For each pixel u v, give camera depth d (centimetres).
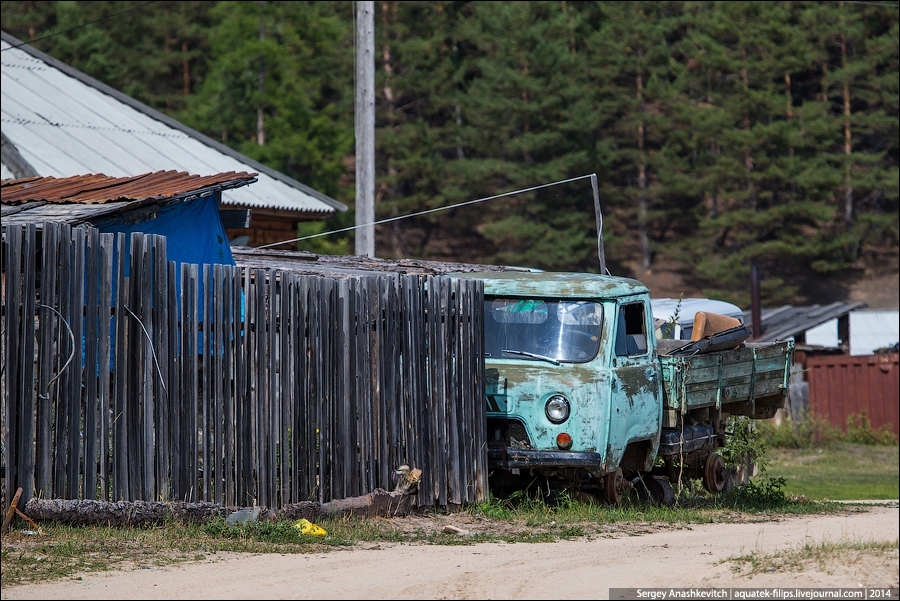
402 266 3778
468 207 15250
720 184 15212
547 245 14088
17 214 2836
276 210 5297
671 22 15875
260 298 2441
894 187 15138
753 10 15038
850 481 6103
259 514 2338
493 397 3005
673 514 3086
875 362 8606
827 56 15575
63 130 5200
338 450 2608
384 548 2228
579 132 14812
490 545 2339
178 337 2325
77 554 1931
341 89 14950
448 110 15975
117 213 2808
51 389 2112
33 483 2089
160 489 2262
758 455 4128
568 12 15962
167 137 5694
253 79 12431
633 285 3155
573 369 2955
